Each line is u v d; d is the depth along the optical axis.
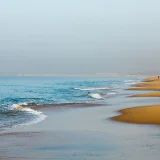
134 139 20.97
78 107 44.47
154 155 16.72
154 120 29.28
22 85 150.25
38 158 16.38
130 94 76.88
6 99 58.47
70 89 104.69
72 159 16.14
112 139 21.09
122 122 28.66
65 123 28.83
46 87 125.50
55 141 20.72
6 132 23.98
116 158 16.20
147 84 140.12
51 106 45.72
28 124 28.19
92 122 29.23
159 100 57.31
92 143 19.95
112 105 47.78
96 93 79.31
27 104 48.12
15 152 17.69
